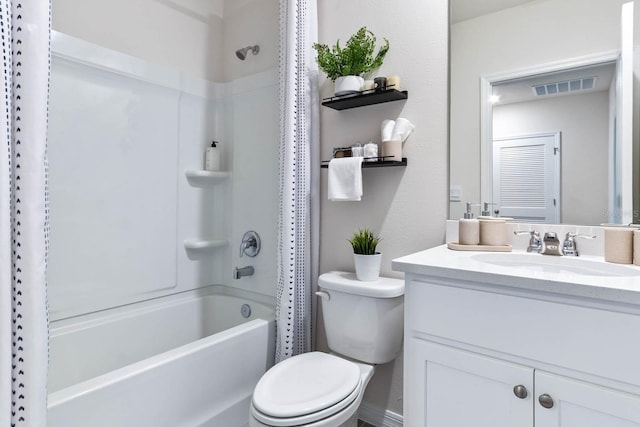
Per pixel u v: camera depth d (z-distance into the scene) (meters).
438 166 1.49
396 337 1.42
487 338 0.92
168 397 1.24
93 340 1.67
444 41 1.48
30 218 0.84
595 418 0.78
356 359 1.46
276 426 1.02
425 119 1.53
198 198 2.24
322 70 1.70
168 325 1.99
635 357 0.74
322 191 1.84
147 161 1.96
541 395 0.84
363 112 1.70
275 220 2.07
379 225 1.65
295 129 1.66
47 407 0.94
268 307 1.99
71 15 1.69
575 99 1.22
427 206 1.52
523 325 0.87
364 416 1.68
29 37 0.84
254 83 2.17
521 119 1.32
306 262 1.73
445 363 0.98
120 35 1.88
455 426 0.97
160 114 2.02
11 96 0.83
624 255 1.03
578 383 0.80
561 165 1.25
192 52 2.23
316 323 1.85
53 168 1.58
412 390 1.05
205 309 2.20
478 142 1.41
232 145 2.29
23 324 0.83
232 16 2.35
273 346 1.71
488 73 1.38
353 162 1.52
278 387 1.17
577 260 1.11
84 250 1.70
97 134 1.74
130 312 1.86
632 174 1.13
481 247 1.27
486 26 1.39
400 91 1.54
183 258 2.15
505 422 0.89
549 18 1.26
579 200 1.22
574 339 0.80
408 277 1.06
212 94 2.29
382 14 1.65
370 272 1.48
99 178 1.75
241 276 2.13
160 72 1.97
